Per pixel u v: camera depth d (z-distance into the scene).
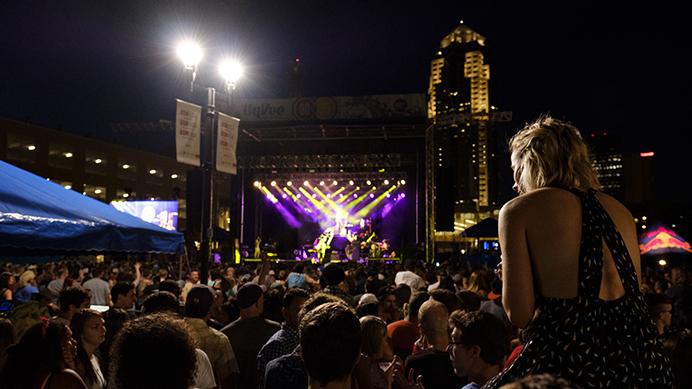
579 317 1.83
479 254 25.09
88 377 4.30
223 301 9.51
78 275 14.80
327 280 8.57
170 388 1.84
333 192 38.47
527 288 1.94
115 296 6.57
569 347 1.80
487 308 6.95
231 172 12.73
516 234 2.00
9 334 4.23
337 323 2.21
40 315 5.12
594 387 1.74
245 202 35.66
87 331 4.35
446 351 4.17
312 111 32.09
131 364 1.83
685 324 5.17
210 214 12.20
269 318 6.14
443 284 10.85
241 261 31.75
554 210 1.98
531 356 1.89
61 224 5.62
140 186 62.75
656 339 1.88
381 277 15.46
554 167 2.15
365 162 35.12
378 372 3.43
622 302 1.86
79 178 55.84
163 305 5.01
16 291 11.37
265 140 34.56
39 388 3.27
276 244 35.75
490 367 3.00
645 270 14.62
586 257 1.88
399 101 31.77
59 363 3.34
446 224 31.19
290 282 12.05
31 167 51.06
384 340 4.11
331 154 34.97
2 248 6.06
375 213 38.16
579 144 2.19
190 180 31.25
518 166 2.32
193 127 11.86
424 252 31.53
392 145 34.50
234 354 5.43
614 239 1.94
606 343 1.78
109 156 59.34
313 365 2.20
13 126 49.50
